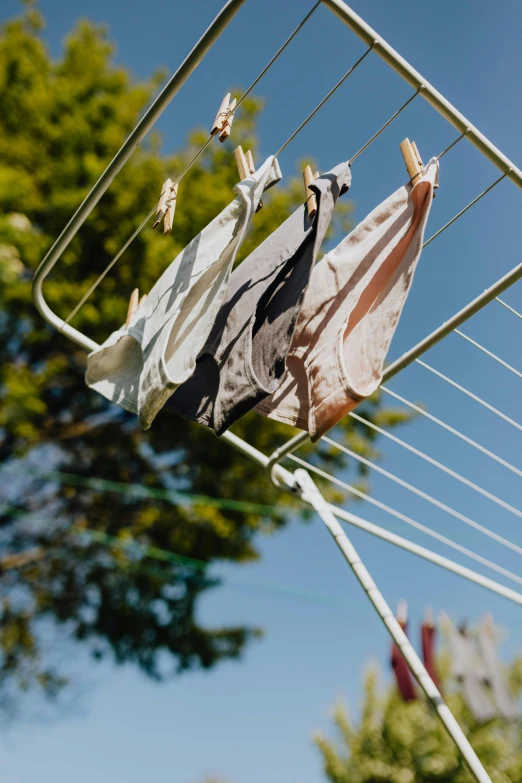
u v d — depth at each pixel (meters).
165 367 1.23
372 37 1.24
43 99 6.18
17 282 5.74
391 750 7.94
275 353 1.29
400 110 1.31
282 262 1.38
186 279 1.40
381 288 1.30
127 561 7.11
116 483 7.18
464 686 3.17
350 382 1.23
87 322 5.88
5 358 6.46
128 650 7.36
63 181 5.95
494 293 1.54
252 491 7.04
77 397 7.05
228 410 1.30
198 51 1.25
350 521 2.04
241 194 1.30
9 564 7.00
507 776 7.26
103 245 5.97
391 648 3.30
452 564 2.17
